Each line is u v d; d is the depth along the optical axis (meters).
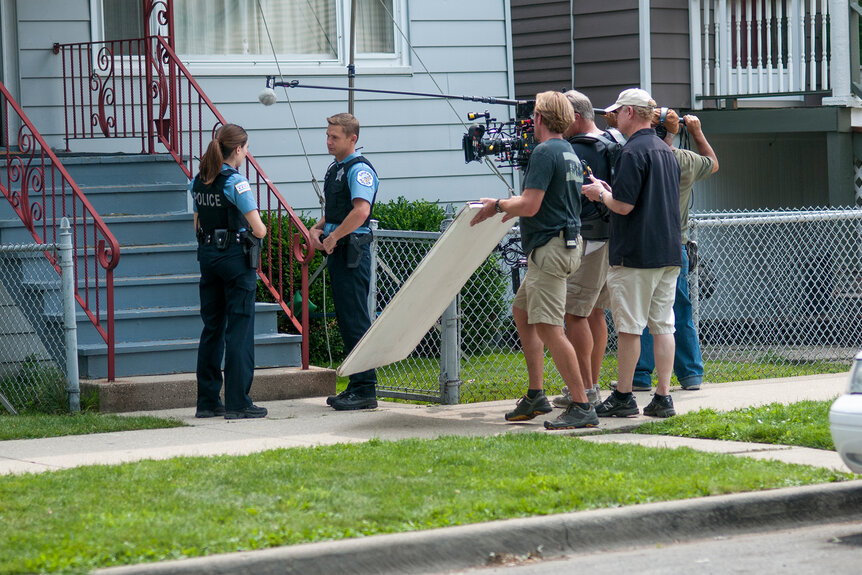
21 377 20.02
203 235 18.22
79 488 12.74
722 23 30.41
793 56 30.83
